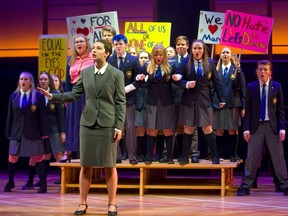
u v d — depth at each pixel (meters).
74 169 7.23
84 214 4.82
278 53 10.30
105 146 4.69
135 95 6.63
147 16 10.48
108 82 4.70
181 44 7.12
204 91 6.53
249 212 4.99
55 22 10.72
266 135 6.69
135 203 5.75
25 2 10.82
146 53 7.28
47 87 7.34
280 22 10.23
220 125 7.62
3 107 11.08
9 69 11.00
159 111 6.53
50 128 7.55
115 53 6.67
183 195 6.70
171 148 6.64
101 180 7.52
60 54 8.30
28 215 4.74
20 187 7.72
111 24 7.95
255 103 6.72
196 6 10.13
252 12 10.24
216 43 8.14
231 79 7.64
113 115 4.73
